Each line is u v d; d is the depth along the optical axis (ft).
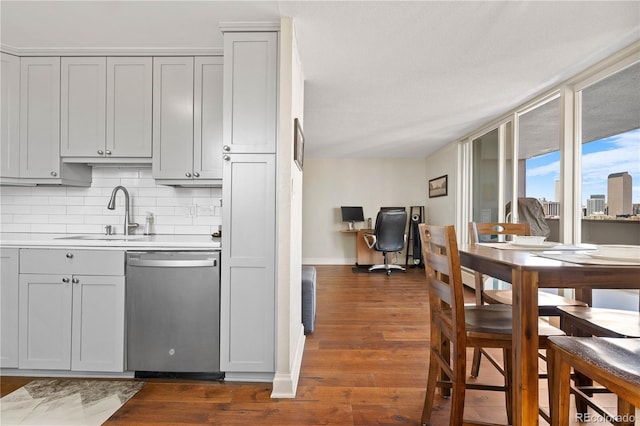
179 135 7.48
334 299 12.69
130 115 7.49
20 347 6.46
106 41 7.09
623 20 6.24
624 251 4.27
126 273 6.49
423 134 15.29
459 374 4.21
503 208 12.42
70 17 6.18
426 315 10.72
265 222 6.40
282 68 6.13
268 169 6.39
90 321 6.47
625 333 4.31
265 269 6.41
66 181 7.70
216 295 6.48
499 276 4.21
